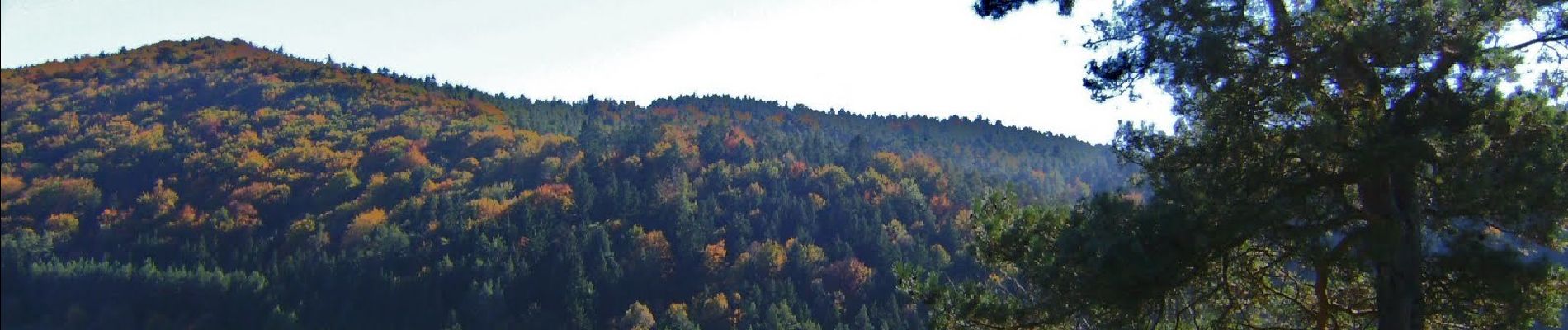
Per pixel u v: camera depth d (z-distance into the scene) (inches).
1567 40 382.9
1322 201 388.5
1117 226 383.2
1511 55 366.6
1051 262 388.2
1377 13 360.8
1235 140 382.3
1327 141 352.8
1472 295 377.7
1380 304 385.1
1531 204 359.6
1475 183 349.4
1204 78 378.9
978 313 418.3
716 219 3125.0
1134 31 394.0
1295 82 371.2
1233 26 376.5
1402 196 377.1
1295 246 395.2
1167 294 392.2
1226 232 380.5
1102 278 370.3
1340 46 359.3
